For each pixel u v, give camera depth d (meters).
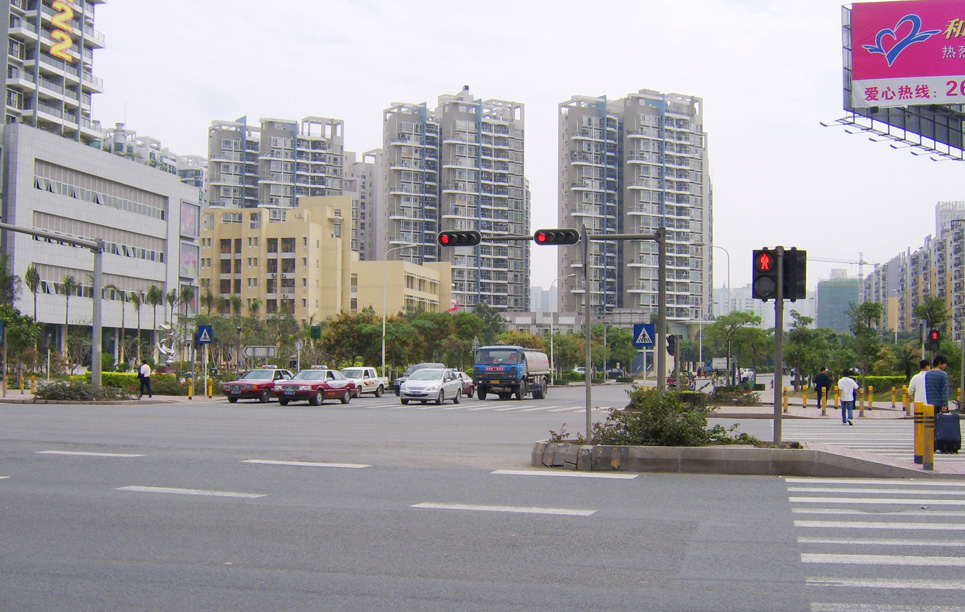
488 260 149.62
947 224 195.62
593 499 10.62
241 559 7.51
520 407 37.56
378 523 9.07
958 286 134.12
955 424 16.50
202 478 12.30
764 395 53.47
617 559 7.51
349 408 34.66
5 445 16.53
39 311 73.25
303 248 114.31
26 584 6.71
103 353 76.56
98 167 80.75
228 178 151.38
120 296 81.94
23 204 71.56
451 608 6.07
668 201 148.50
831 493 11.16
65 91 89.38
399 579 6.85
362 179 169.62
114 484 11.70
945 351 53.75
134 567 7.23
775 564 7.33
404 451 16.19
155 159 118.25
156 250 90.50
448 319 77.75
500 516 9.48
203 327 38.84
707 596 6.36
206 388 43.72
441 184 152.88
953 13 37.47
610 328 124.75
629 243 144.88
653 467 13.20
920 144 39.06
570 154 146.00
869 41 38.56
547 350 101.31
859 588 6.57
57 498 10.56
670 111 151.00
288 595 6.41
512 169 153.62
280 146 151.38
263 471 13.06
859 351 56.25
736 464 12.99
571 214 145.50
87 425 21.84
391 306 117.62
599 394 61.22
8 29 82.44
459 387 41.81
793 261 14.00
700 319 145.50
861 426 26.84
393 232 147.38
